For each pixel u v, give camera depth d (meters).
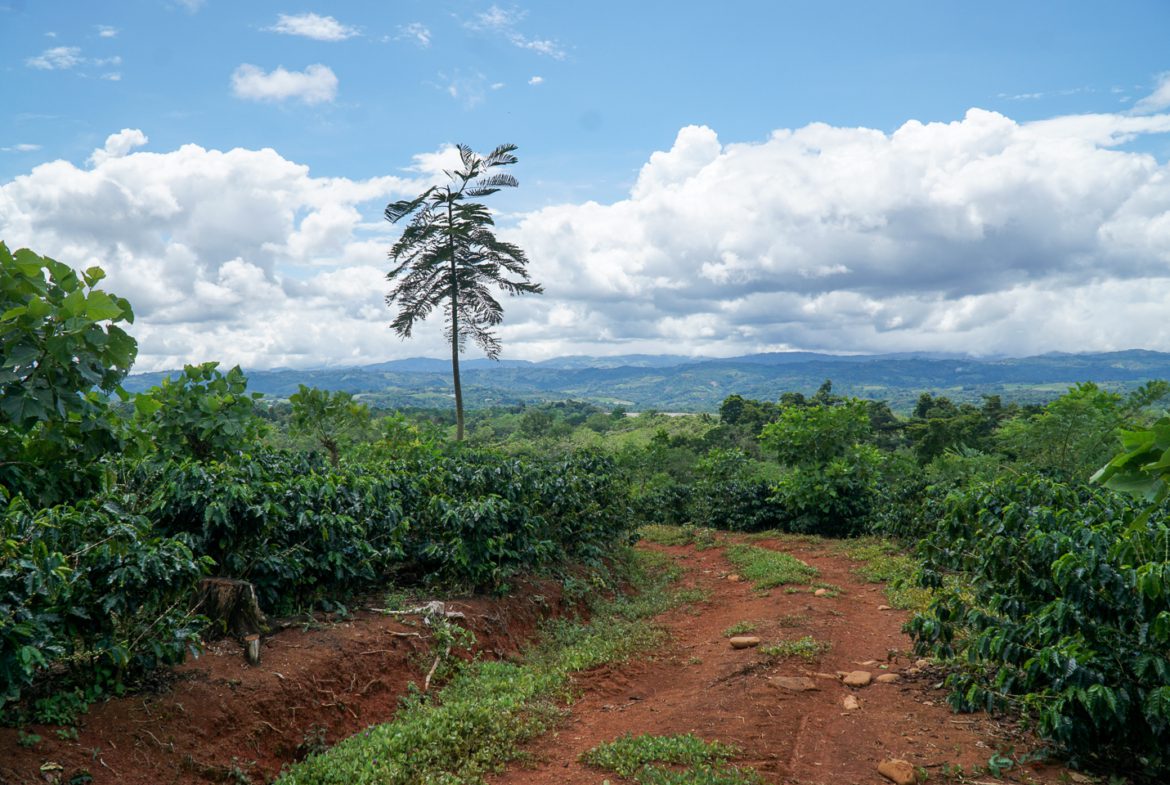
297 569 6.80
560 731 5.58
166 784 4.36
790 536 16.16
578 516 11.57
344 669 5.99
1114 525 5.35
